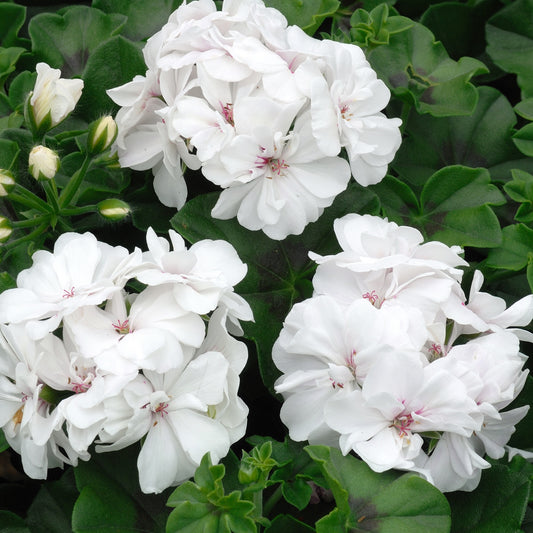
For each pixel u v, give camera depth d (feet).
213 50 1.92
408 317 1.79
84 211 1.99
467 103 2.20
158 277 1.76
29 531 1.92
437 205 2.12
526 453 1.91
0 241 1.92
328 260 1.87
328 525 1.76
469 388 1.77
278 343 1.87
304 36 1.96
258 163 1.92
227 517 1.75
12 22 2.33
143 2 2.33
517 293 2.13
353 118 1.94
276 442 1.87
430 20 2.41
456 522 1.86
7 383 1.80
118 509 1.85
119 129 1.99
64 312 1.74
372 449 1.77
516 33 2.38
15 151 2.07
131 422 1.74
